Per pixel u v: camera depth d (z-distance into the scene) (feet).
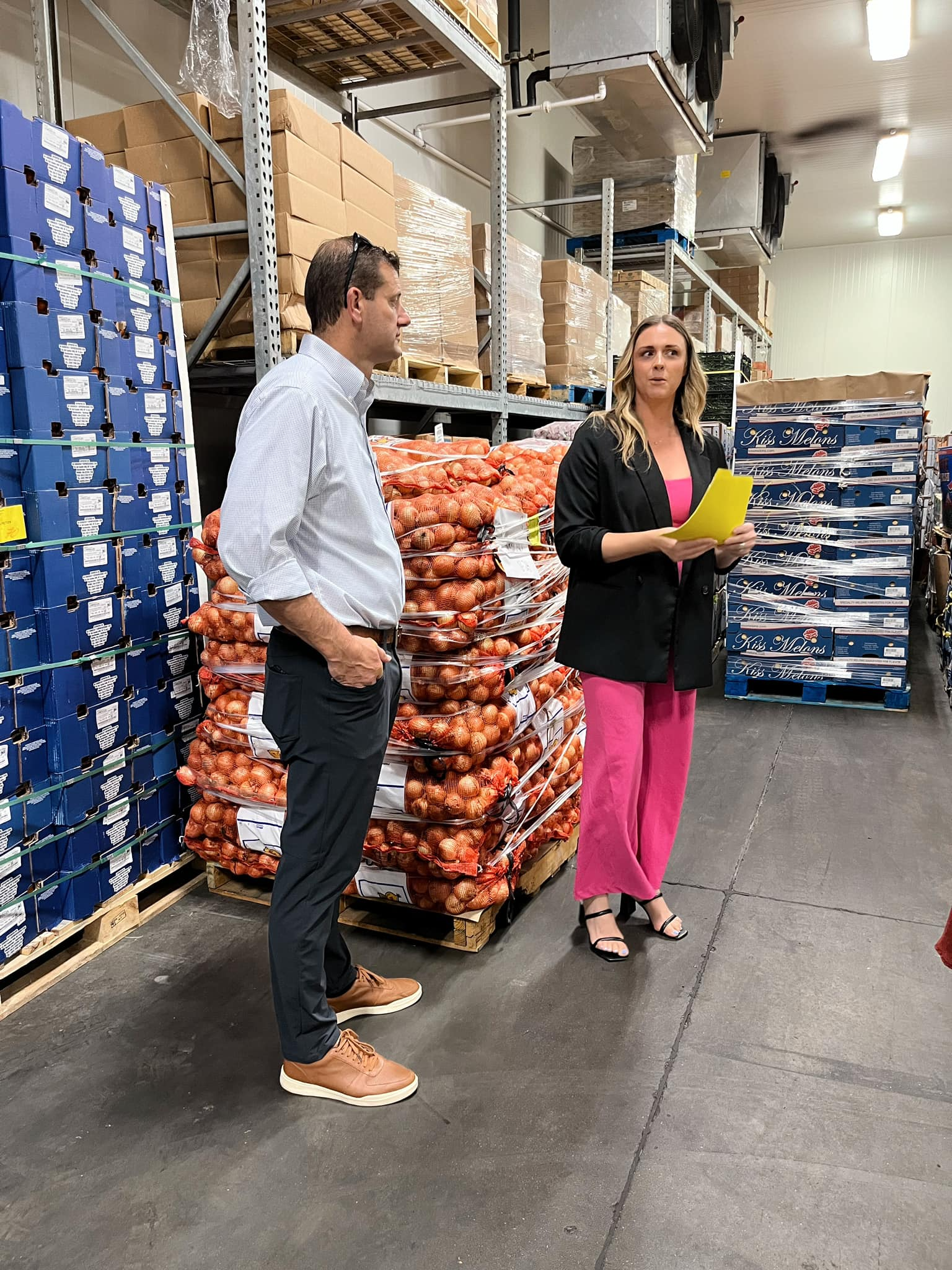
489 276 16.15
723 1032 7.86
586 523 8.36
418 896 9.14
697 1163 6.37
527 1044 7.72
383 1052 7.63
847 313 54.80
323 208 10.62
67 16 11.61
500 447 11.76
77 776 8.79
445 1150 6.52
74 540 8.56
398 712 8.56
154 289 9.62
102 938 9.20
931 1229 5.82
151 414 9.59
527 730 9.68
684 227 26.40
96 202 8.66
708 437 8.86
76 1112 6.97
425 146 21.15
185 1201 6.11
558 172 30.45
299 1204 6.06
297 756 6.40
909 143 37.27
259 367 10.05
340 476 6.17
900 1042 7.72
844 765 14.73
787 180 41.29
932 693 19.43
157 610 9.83
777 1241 5.73
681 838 11.93
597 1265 5.56
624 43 18.28
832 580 17.93
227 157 10.23
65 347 8.36
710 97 22.36
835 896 10.32
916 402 17.02
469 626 8.34
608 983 8.62
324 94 16.56
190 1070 7.43
